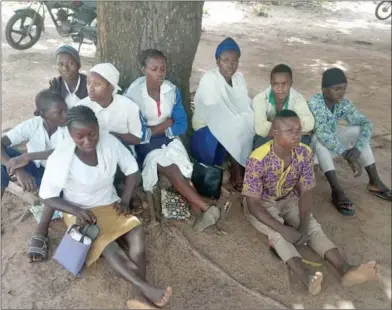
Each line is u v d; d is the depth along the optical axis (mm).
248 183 3105
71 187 2893
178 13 3709
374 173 4023
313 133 3865
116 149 2975
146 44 3783
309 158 3145
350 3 15250
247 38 10211
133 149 3447
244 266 3107
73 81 3430
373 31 12102
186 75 4051
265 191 3260
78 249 2762
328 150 3826
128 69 3896
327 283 3068
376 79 7895
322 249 3057
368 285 3086
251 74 7621
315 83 7430
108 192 3023
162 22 3707
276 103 3721
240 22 11703
